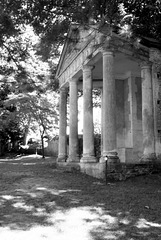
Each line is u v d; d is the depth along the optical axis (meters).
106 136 13.74
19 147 44.50
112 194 9.80
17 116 35.06
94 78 22.27
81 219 7.13
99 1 8.30
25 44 11.29
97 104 35.06
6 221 6.98
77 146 19.80
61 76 22.98
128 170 13.31
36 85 12.70
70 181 12.91
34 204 8.61
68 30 8.26
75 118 19.95
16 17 7.72
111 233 6.16
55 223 6.82
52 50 8.84
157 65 15.77
